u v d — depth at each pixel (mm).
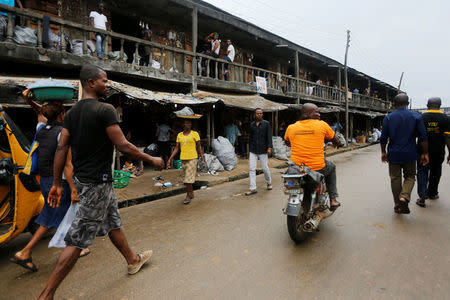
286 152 12625
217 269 2729
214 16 11297
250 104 10852
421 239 3316
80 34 9172
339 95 20766
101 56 7984
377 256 2914
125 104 8039
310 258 2902
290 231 3121
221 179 7285
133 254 2650
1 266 2914
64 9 8875
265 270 2684
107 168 2199
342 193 5695
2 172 3051
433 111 4641
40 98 2773
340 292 2297
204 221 4168
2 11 6219
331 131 3463
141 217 4461
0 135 3242
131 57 11336
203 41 13438
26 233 3896
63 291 2395
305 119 3537
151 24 11352
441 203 4781
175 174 8008
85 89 2191
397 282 2424
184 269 2740
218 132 13047
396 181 4250
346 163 10438
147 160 2211
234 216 4375
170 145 9359
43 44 6992
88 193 2096
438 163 4809
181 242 3404
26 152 3102
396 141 4121
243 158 12008
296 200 3129
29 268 2738
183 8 10547
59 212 2822
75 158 2135
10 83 5547
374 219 4055
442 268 2645
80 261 2949
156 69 9195
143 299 2264
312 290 2334
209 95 9930
